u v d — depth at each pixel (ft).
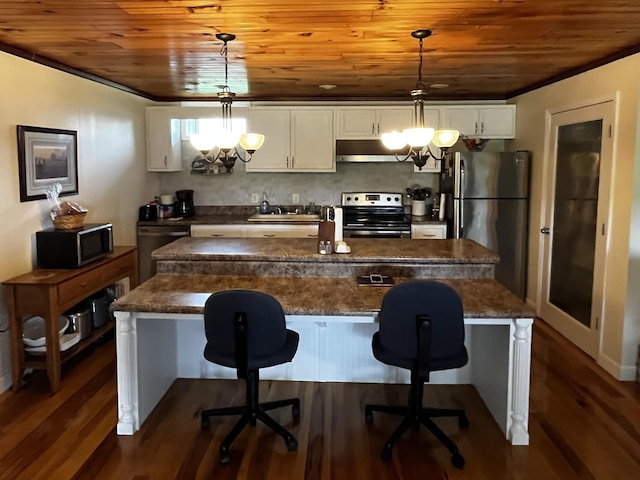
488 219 17.53
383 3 8.39
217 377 12.10
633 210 11.65
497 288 10.38
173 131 19.47
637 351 11.96
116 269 13.99
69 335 12.42
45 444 9.35
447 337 8.46
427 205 20.54
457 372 11.87
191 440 9.52
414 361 8.65
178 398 11.14
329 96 19.29
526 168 17.29
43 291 11.12
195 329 11.98
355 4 8.43
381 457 8.93
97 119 15.55
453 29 9.99
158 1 8.27
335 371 11.93
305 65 13.58
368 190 20.56
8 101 11.43
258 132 19.29
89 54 12.25
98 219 15.74
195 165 20.38
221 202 20.79
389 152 19.04
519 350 9.12
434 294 8.31
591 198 13.47
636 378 12.00
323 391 11.48
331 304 9.18
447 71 14.42
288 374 12.00
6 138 11.38
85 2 8.34
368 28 9.91
